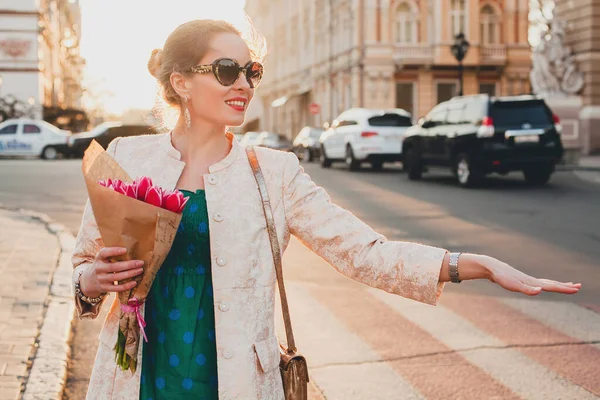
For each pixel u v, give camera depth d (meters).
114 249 1.83
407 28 37.75
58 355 4.49
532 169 16.00
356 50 37.88
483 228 10.36
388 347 5.02
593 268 7.65
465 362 4.71
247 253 1.98
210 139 2.11
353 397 4.14
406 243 2.03
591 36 28.33
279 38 55.44
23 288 6.20
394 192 15.22
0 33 46.75
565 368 4.60
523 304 6.17
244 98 2.08
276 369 2.01
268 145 33.78
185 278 1.99
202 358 1.96
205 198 2.02
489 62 37.94
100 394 1.98
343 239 2.05
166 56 2.10
